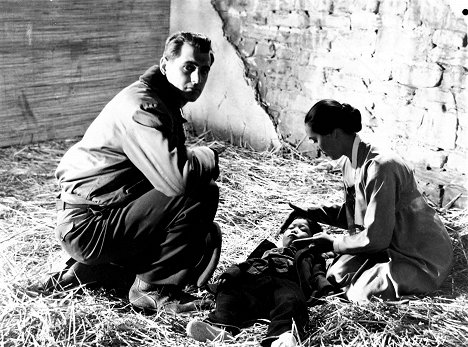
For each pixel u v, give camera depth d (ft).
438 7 16.40
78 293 12.38
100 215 11.61
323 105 11.92
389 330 11.52
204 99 22.13
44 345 10.83
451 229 15.52
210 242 11.95
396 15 17.30
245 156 20.43
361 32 18.13
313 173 19.10
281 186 18.31
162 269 11.81
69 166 11.71
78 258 11.79
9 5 18.99
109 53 21.50
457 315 12.25
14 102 19.92
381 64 17.85
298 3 19.33
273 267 12.01
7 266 13.12
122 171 11.48
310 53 19.38
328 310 12.14
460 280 13.71
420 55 16.99
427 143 17.22
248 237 15.23
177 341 11.30
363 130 18.61
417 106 17.29
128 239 11.59
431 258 12.64
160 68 11.56
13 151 19.89
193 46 11.20
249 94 20.97
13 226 15.24
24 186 17.81
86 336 11.14
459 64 16.30
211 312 11.62
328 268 13.23
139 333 11.37
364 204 12.19
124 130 11.14
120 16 21.42
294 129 20.20
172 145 10.94
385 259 12.66
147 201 11.42
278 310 11.24
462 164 16.63
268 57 20.38
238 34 20.95
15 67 19.63
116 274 12.49
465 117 16.42
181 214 11.44
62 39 20.34
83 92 21.29
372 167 11.94
